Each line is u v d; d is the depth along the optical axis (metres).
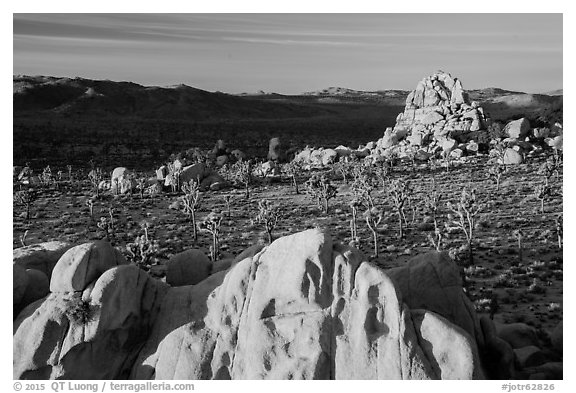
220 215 84.88
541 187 87.00
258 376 23.77
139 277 27.25
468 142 154.25
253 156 194.88
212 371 24.70
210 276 28.64
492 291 48.47
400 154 152.25
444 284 27.70
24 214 91.62
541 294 46.84
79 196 111.56
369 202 89.19
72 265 26.44
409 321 23.70
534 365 28.34
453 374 22.75
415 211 87.38
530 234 71.12
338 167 145.88
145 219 90.56
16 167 147.12
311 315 24.41
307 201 105.00
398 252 65.06
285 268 25.27
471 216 64.38
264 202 87.06
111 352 25.83
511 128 156.75
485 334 27.38
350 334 23.89
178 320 26.72
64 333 25.38
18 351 25.17
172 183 121.12
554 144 148.38
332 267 25.03
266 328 24.55
